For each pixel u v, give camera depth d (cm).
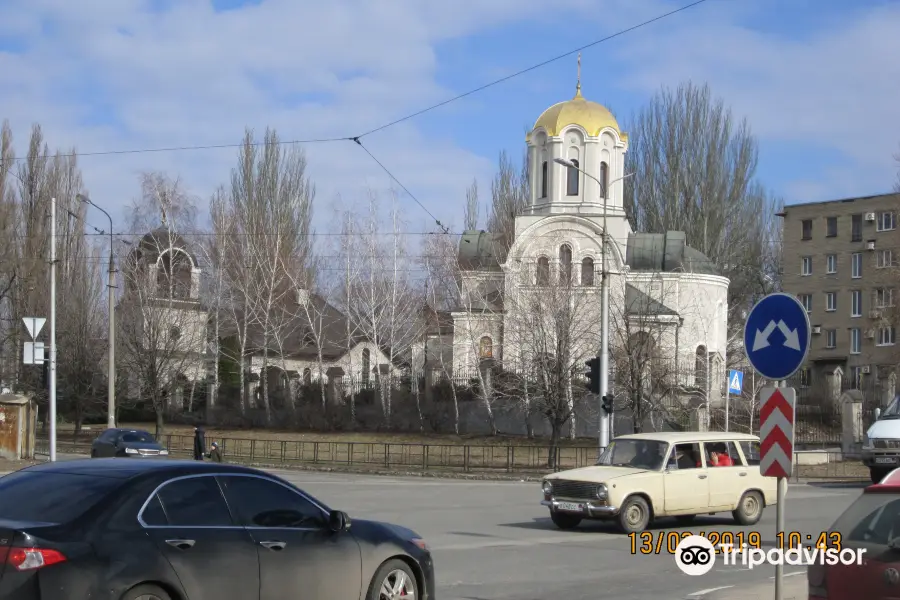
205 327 5997
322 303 6956
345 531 897
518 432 5319
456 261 6028
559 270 5006
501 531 1828
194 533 780
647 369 4184
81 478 783
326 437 5372
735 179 7512
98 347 5547
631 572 1369
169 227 5762
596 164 6303
